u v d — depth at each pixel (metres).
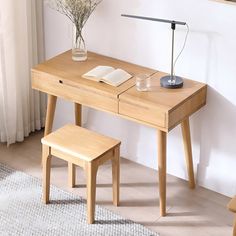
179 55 3.62
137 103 3.40
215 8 3.39
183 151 3.83
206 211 3.64
